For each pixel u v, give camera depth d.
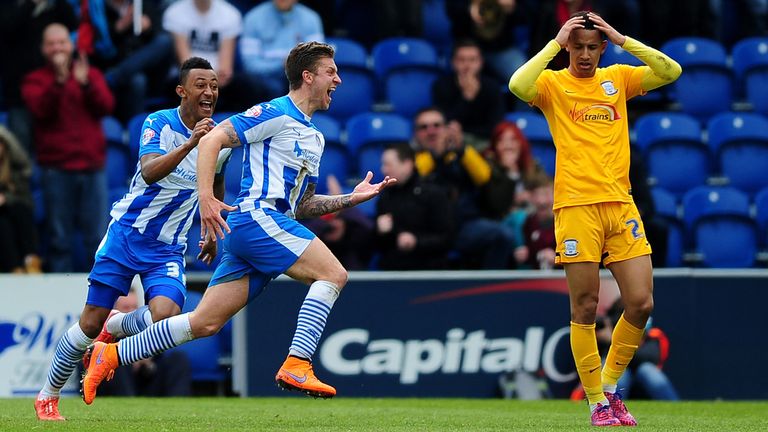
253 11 49.06
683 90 53.03
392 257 39.31
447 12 51.41
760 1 57.44
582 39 22.33
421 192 39.38
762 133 50.34
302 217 23.02
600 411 22.73
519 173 41.81
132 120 47.12
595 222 22.17
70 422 22.56
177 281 23.56
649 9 53.38
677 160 48.91
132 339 21.86
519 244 41.09
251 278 21.75
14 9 45.19
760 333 36.81
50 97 41.25
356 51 52.03
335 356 36.09
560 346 36.47
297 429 20.95
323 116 48.81
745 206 46.84
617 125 22.53
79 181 41.91
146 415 25.55
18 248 41.25
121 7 48.03
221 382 38.97
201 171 20.53
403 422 23.84
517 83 22.31
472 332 36.41
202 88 23.12
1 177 40.94
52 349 35.78
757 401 36.25
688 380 36.53
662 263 41.56
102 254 23.58
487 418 25.80
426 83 51.12
